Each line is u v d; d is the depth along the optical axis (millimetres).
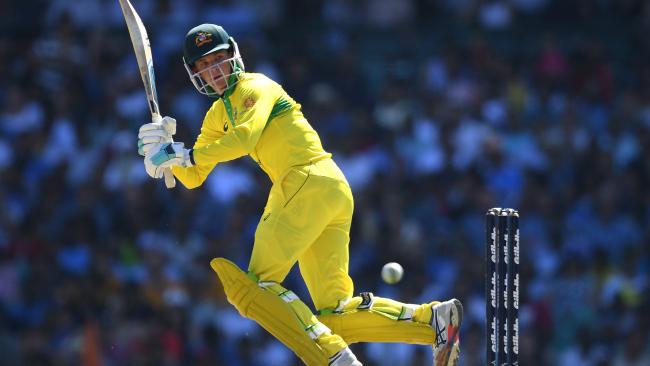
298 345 23547
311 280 25250
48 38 58562
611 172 56000
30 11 59656
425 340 25125
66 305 47781
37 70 56656
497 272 23172
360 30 61750
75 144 54125
